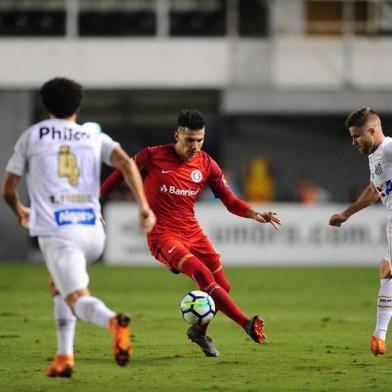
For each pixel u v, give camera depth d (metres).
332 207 93.19
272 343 40.88
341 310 56.41
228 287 37.25
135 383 30.06
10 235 100.12
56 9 112.88
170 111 112.00
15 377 31.09
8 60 106.31
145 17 112.56
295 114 107.12
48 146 27.56
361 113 34.62
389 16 107.19
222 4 111.50
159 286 72.56
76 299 26.61
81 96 28.12
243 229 92.56
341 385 29.97
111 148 27.70
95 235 27.41
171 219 36.56
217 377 31.42
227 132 113.44
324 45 106.88
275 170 114.19
